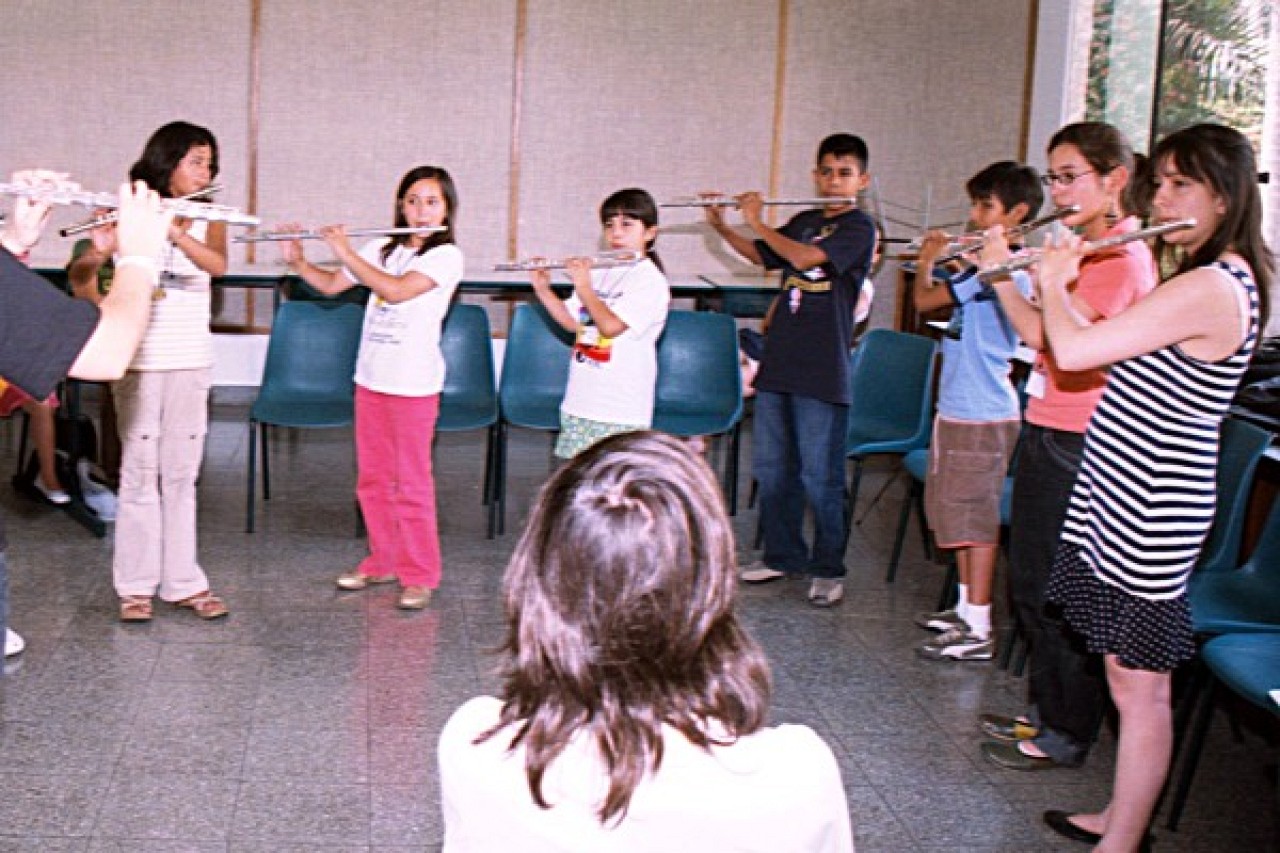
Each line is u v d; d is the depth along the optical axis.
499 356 7.34
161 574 3.95
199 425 3.86
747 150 7.29
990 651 3.90
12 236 2.39
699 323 5.23
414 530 4.07
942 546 3.86
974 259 3.78
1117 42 6.27
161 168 3.63
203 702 3.37
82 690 3.41
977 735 3.40
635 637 1.15
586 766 1.15
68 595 4.05
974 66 7.20
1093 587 2.60
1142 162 3.20
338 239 3.79
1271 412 3.92
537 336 5.21
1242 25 5.46
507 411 5.00
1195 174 2.39
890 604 4.36
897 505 5.57
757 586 4.46
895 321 7.18
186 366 3.78
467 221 7.22
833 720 3.46
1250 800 3.14
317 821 2.84
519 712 1.20
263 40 6.93
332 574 4.36
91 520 4.64
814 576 4.33
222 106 6.97
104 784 2.95
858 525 5.25
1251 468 3.36
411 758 3.14
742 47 7.20
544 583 1.17
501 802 1.17
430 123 7.11
